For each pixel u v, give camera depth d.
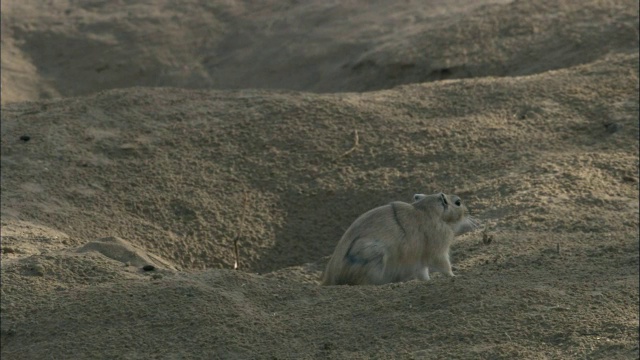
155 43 38.09
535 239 15.27
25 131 21.27
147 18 39.47
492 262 14.21
